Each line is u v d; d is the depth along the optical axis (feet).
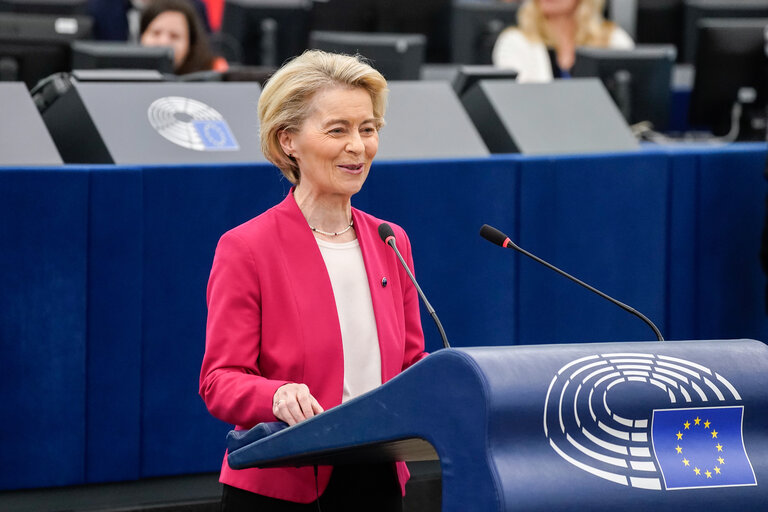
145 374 34.22
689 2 74.90
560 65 68.44
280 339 20.84
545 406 15.90
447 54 71.26
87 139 36.50
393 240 21.72
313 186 21.31
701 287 44.65
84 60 46.80
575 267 41.06
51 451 33.14
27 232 32.53
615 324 42.06
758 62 59.67
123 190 33.40
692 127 72.64
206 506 32.73
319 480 20.77
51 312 32.89
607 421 16.44
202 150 36.32
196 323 34.71
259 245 20.98
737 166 44.83
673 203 43.47
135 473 34.14
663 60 59.52
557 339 40.83
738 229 45.16
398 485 21.48
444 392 16.02
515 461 15.65
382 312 21.52
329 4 68.80
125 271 33.53
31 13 62.95
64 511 31.71
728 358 17.56
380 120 21.43
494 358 16.03
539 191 40.04
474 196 39.01
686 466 16.65
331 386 20.76
